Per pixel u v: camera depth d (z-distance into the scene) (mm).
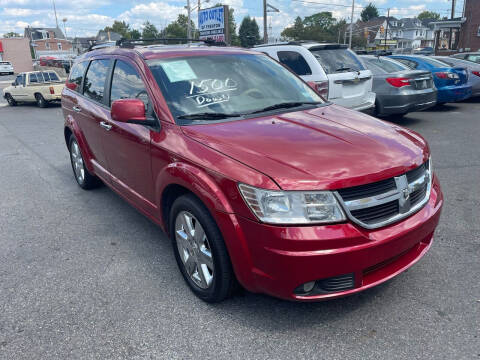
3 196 5484
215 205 2547
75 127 5039
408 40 95250
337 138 2795
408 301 2891
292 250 2307
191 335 2650
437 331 2586
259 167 2449
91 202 5137
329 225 2334
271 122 3111
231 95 3492
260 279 2471
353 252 2344
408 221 2594
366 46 84312
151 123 3268
